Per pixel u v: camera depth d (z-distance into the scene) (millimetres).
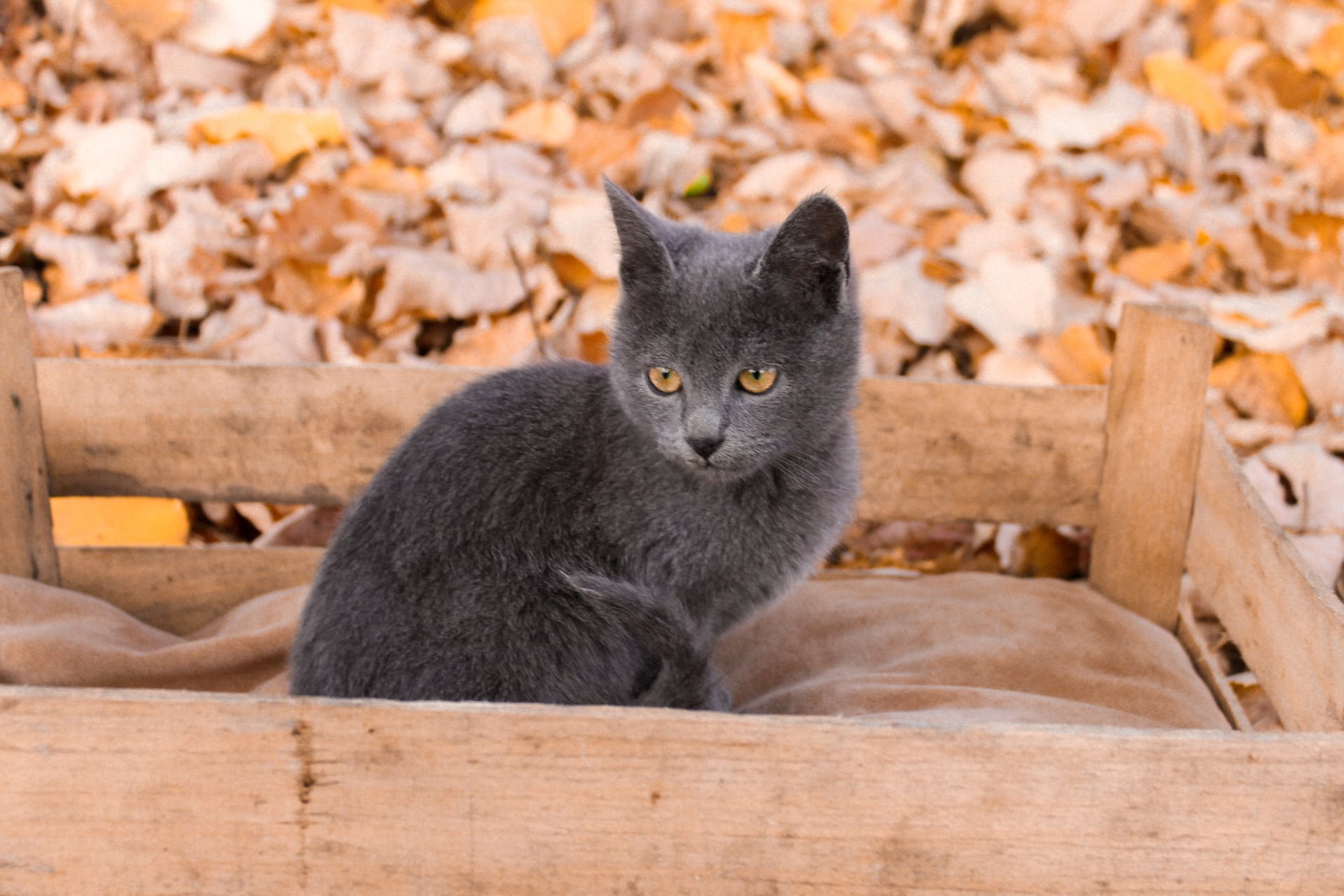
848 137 2123
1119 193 2053
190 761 1534
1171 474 1734
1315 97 2189
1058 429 1756
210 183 2031
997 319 1949
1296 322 1941
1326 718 1589
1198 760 1524
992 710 1650
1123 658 1715
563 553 1629
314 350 1933
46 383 1732
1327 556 1828
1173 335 1716
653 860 1546
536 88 2152
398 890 1552
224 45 2129
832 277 1606
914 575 1802
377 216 1992
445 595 1615
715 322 1601
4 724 1528
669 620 1593
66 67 2109
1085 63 2225
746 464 1612
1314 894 1537
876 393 1755
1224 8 2252
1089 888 1542
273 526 1861
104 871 1550
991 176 2078
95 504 1843
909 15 2314
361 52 2135
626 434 1634
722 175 2098
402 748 1532
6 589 1706
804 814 1538
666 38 2229
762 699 1694
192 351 1926
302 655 1627
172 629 1779
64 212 2006
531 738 1530
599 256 1968
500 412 1645
